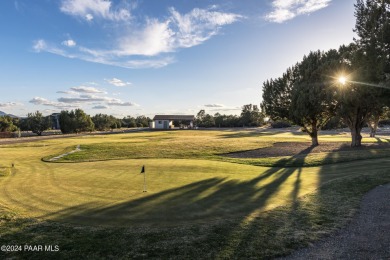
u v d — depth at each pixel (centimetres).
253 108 12481
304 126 3547
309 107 3108
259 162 2152
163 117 12912
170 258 603
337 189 1173
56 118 12638
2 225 793
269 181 1389
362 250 623
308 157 2308
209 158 2509
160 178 1466
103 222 819
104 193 1150
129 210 926
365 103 2569
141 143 3712
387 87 1583
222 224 788
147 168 1802
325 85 2908
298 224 780
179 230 750
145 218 850
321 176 1516
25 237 714
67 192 1176
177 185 1294
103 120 10494
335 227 755
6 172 1739
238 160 2309
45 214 892
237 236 705
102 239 700
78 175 1580
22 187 1288
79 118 8519
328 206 941
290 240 679
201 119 13538
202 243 671
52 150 3194
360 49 1767
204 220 827
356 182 1284
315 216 842
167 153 2833
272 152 2880
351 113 3005
